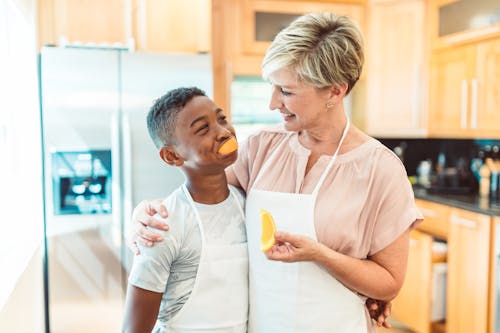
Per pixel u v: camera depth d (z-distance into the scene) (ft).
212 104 3.48
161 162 8.13
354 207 3.63
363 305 3.84
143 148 8.07
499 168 10.03
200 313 3.47
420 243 9.76
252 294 3.75
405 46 11.06
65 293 7.97
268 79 3.57
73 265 7.97
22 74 7.66
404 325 10.75
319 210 3.68
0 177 6.39
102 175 8.00
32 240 7.28
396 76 11.16
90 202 8.00
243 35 10.57
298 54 3.33
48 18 8.25
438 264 9.54
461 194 10.05
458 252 8.88
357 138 3.85
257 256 3.72
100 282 8.04
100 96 7.93
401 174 3.69
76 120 7.86
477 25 9.42
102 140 7.95
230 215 3.73
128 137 7.95
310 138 3.94
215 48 10.51
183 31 8.75
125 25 8.51
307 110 3.55
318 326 3.70
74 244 7.96
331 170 3.76
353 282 3.54
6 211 6.95
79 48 8.08
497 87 8.99
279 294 3.69
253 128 11.13
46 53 7.73
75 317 8.01
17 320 5.41
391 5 11.03
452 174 11.12
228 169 4.34
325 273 3.69
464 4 9.76
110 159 8.01
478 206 8.52
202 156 3.39
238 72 10.62
